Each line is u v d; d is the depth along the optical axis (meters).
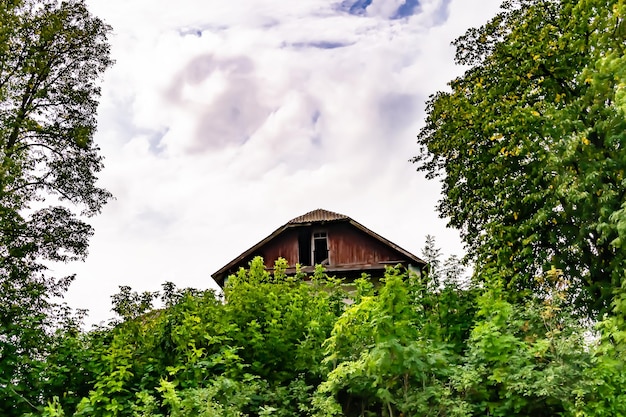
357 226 25.73
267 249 26.03
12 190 18.64
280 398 6.32
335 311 7.91
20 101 19.42
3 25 18.42
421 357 5.39
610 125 12.37
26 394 6.38
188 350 6.55
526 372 5.23
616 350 5.44
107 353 6.75
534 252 15.32
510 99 16.69
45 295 12.98
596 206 13.23
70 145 20.73
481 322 5.95
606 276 13.95
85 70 21.03
